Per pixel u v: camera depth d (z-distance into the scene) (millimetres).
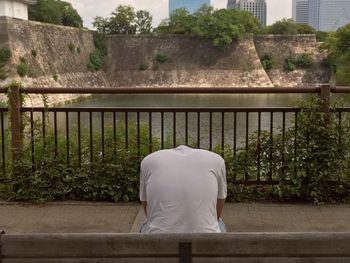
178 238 2531
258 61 95875
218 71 95062
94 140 6762
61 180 6145
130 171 6074
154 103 55594
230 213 5582
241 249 2533
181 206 2850
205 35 95812
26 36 67125
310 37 99625
